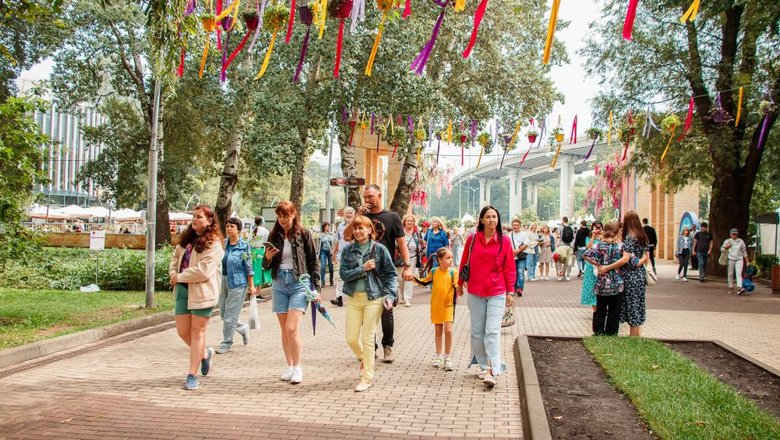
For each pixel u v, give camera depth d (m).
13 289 16.03
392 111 19.81
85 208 51.12
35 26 21.16
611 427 4.91
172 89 8.56
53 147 11.27
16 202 9.70
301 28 18.86
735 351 8.03
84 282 16.53
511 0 24.77
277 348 8.68
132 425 5.21
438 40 23.95
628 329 10.88
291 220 6.86
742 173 22.09
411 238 13.94
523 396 5.81
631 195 49.88
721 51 21.41
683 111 21.53
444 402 6.04
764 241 24.36
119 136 27.81
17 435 4.95
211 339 9.38
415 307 13.52
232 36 19.64
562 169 80.38
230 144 23.53
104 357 7.97
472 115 26.80
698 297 16.42
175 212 50.94
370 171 35.91
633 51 22.16
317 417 5.51
